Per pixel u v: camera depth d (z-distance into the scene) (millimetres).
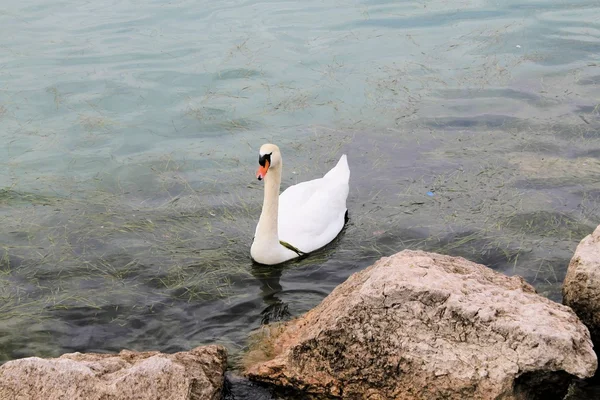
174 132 14578
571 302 7906
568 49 17672
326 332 7492
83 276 10547
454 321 7094
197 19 19469
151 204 12422
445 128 14672
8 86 16016
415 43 18109
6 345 9117
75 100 15555
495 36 18406
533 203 12055
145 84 16172
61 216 12055
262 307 9852
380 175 13211
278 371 7797
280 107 15445
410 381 7207
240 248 11297
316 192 12109
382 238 11461
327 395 7594
